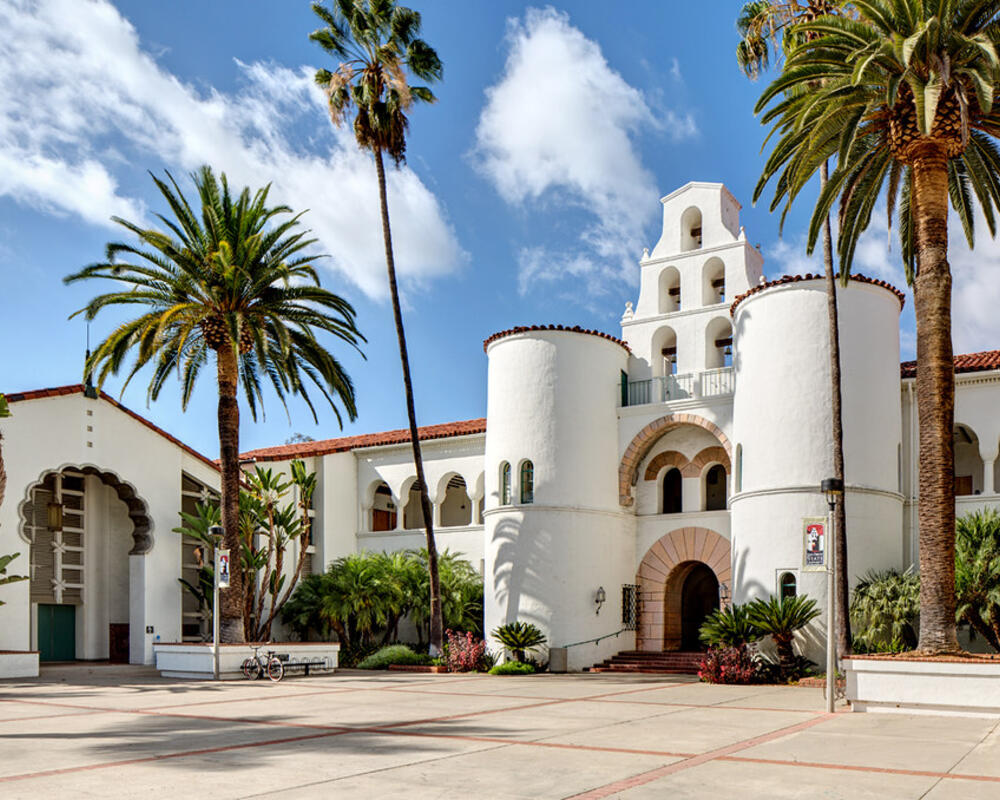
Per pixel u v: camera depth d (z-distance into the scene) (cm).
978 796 849
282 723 1435
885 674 1538
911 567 2247
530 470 2845
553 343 2883
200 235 2708
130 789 891
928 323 1642
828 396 2423
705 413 2802
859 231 1928
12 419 2772
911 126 1669
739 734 1279
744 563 2477
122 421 3062
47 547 3191
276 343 2794
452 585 3125
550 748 1149
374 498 3784
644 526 2958
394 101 2878
